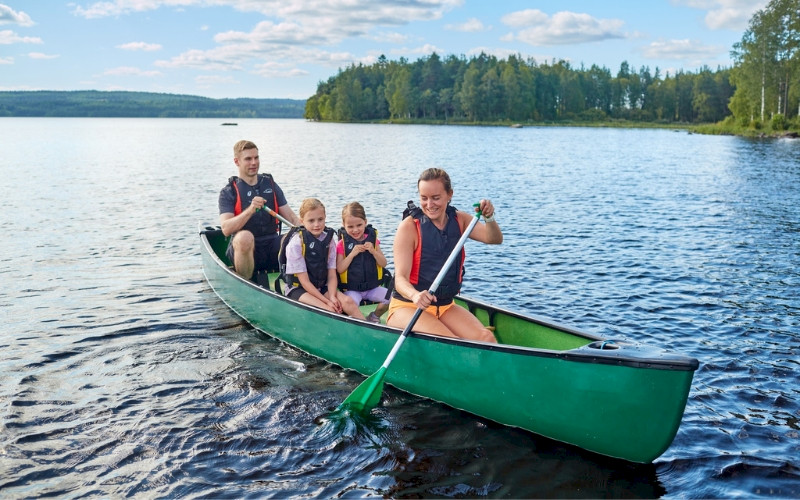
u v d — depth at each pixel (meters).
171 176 19.27
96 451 3.38
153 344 4.97
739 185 16.81
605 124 95.12
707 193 15.15
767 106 49.25
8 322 5.44
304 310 4.69
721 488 3.14
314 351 4.74
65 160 25.48
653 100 106.75
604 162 25.78
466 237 3.95
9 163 23.59
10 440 3.46
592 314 5.90
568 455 3.46
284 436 3.59
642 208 12.77
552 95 104.06
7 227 10.05
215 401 4.00
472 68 98.00
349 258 5.02
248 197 5.93
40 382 4.22
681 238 9.56
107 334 5.17
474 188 16.67
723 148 34.59
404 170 21.66
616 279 7.17
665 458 3.41
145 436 3.54
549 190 16.14
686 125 96.12
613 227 10.55
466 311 4.20
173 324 5.45
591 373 3.30
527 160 27.09
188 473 3.20
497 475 3.24
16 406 3.85
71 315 5.65
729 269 7.58
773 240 9.35
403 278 4.02
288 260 4.89
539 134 62.25
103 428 3.62
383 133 63.06
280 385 4.27
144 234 9.62
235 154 5.97
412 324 3.91
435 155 30.16
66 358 4.65
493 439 3.61
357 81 108.75
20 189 15.31
